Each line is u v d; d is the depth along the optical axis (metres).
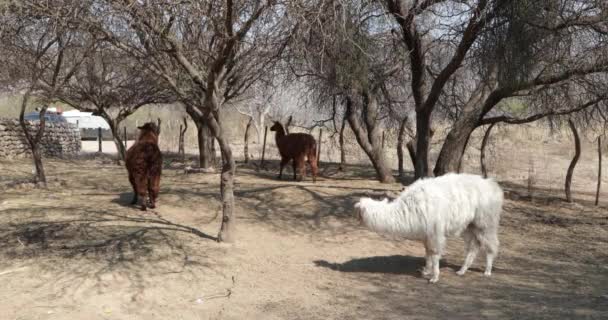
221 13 7.07
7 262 6.53
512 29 8.43
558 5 8.49
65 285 5.75
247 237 8.45
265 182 14.05
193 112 16.02
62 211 9.48
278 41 7.38
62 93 15.09
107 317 4.99
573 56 9.55
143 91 17.08
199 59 8.13
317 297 5.79
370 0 8.95
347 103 14.34
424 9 9.95
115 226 8.49
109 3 6.07
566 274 6.81
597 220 10.60
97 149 28.98
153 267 6.52
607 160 21.62
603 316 5.07
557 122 12.50
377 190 12.73
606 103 10.46
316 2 6.68
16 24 7.75
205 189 12.43
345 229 9.31
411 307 5.44
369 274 6.72
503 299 5.68
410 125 17.39
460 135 11.38
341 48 9.42
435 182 6.38
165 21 6.61
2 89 12.82
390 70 12.95
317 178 15.62
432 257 6.39
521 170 19.20
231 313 5.27
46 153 22.22
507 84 9.20
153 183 10.02
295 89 12.95
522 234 9.32
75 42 9.38
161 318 5.06
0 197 10.82
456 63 9.67
